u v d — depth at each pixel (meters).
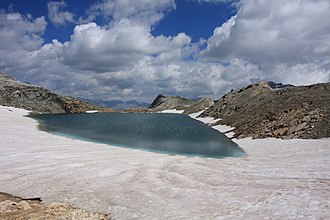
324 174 26.16
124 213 19.86
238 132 64.81
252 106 81.62
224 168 31.25
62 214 19.34
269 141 48.31
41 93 158.12
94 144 50.38
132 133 70.81
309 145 40.72
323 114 49.22
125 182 27.02
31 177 29.11
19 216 19.08
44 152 40.19
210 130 78.50
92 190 25.17
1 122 76.12
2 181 28.33
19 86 156.38
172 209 19.53
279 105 63.91
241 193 21.59
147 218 18.52
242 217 16.83
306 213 16.12
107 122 101.81
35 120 100.06
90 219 18.91
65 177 28.94
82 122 99.56
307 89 70.62
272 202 18.50
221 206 19.16
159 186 25.16
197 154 44.28
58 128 78.31
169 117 132.75
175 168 31.39
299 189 21.34
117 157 38.34
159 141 57.97
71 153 40.34
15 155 37.94
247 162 34.72
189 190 22.98
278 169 29.53
